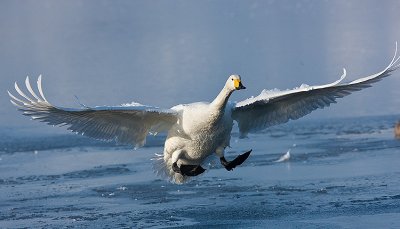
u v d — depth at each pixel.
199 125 9.59
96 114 9.68
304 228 12.00
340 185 14.55
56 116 9.50
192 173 9.90
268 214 12.95
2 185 15.80
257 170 16.30
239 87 9.24
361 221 12.22
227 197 14.21
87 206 13.98
